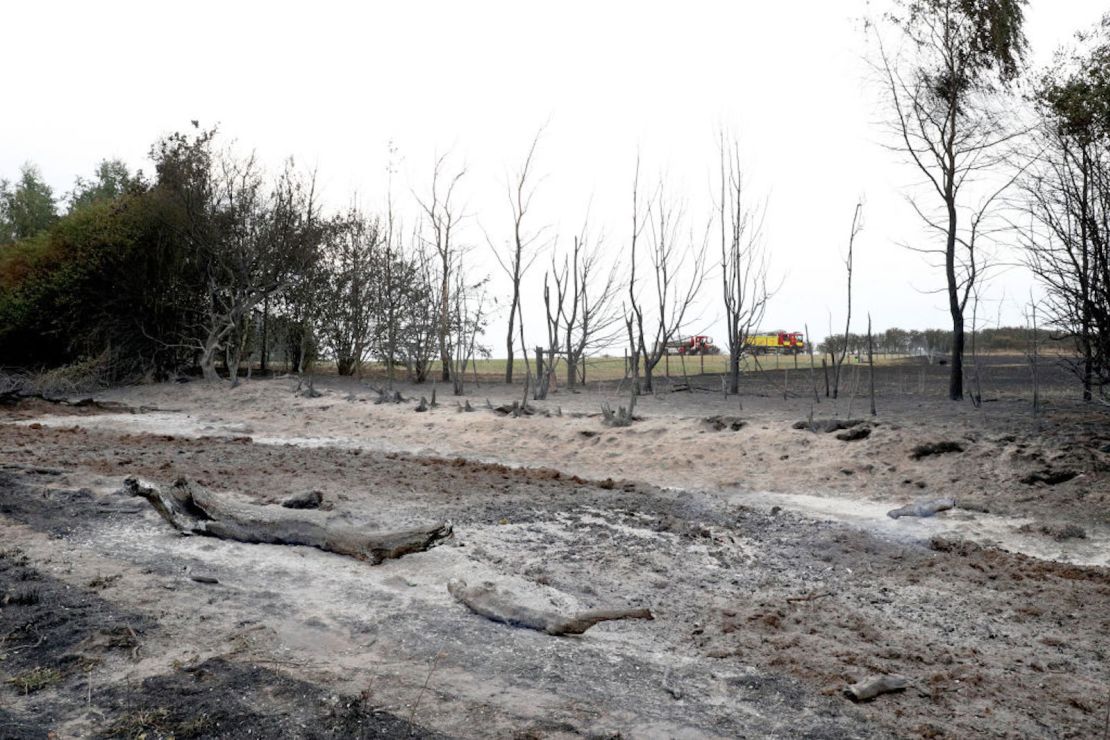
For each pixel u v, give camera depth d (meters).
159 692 4.47
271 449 13.56
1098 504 10.16
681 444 14.41
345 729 4.14
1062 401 17.44
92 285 28.64
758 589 7.21
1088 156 13.87
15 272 30.14
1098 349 13.83
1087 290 13.74
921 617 6.70
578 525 8.99
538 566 7.27
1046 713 4.79
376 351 31.44
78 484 9.03
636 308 24.50
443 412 18.52
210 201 28.27
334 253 31.53
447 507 9.30
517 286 29.23
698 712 4.53
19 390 23.66
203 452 12.42
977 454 11.99
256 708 4.32
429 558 7.19
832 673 5.14
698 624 6.09
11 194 43.50
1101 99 13.47
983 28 17.69
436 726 4.21
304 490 9.33
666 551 8.21
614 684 4.86
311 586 6.29
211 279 27.80
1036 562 8.40
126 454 11.53
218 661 4.83
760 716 4.51
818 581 7.64
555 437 15.82
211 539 7.33
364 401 20.95
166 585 6.05
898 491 11.45
